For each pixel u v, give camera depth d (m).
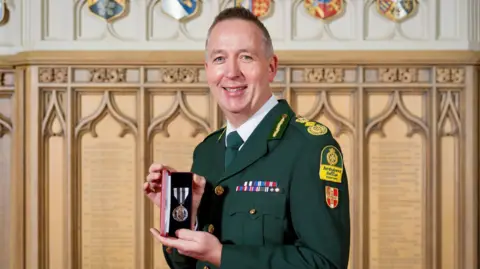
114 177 3.64
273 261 1.50
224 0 3.61
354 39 3.57
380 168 3.60
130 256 3.63
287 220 1.62
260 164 1.68
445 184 3.58
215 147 1.90
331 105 3.58
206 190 1.76
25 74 3.62
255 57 1.68
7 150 3.71
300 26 3.62
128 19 3.64
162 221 1.57
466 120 3.53
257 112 1.76
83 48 3.60
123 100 3.63
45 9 3.62
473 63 3.49
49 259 3.63
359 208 3.55
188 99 3.61
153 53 3.54
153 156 3.63
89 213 3.64
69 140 3.59
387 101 3.58
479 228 3.57
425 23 3.59
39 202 3.60
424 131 3.56
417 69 3.54
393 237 3.59
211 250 1.51
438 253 3.55
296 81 3.57
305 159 1.63
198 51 3.56
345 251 1.58
